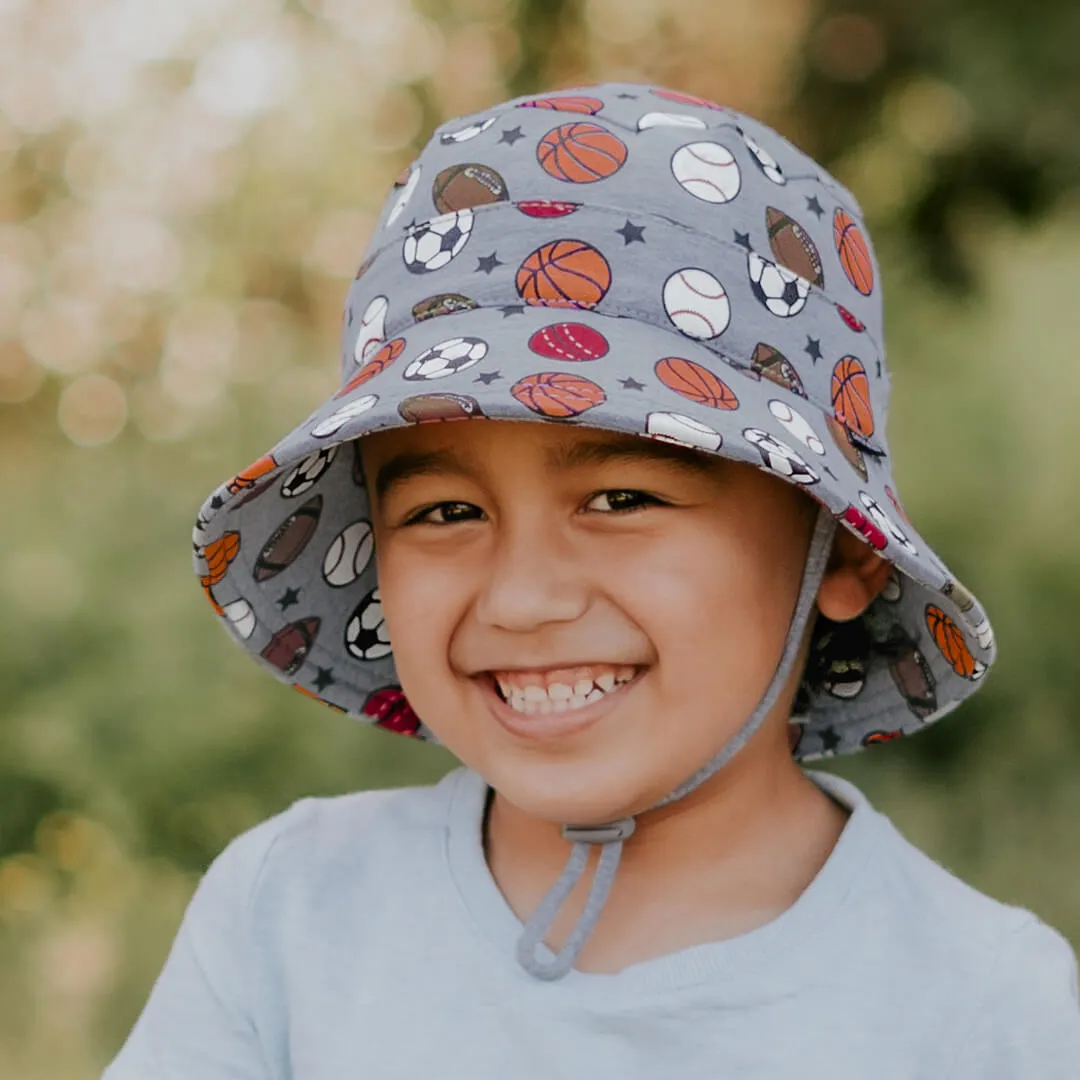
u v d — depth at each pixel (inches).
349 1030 55.0
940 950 52.2
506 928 55.3
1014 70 190.1
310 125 220.5
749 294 52.8
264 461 51.1
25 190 228.7
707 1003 51.1
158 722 134.2
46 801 141.2
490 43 226.8
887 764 119.2
